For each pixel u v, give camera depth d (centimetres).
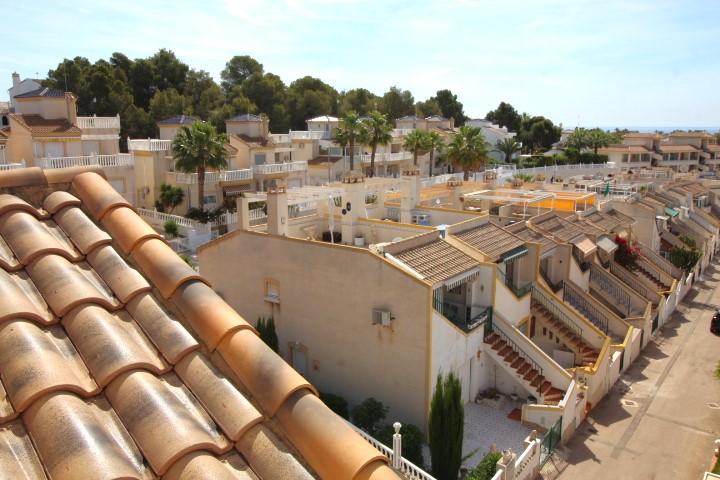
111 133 5022
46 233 598
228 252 2592
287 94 9075
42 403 413
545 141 11394
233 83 10294
